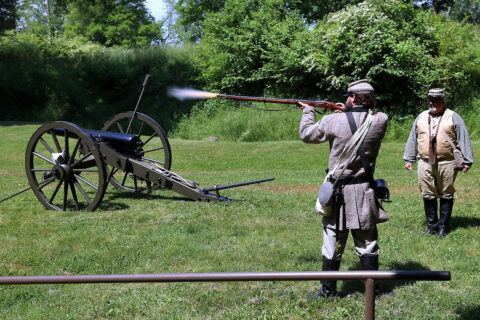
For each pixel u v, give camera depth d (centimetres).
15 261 538
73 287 464
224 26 2662
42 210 800
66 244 601
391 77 2120
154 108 2625
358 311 380
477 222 661
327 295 409
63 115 2702
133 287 458
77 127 781
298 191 959
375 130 386
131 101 2697
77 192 973
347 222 387
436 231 620
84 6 3981
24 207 823
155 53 2848
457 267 483
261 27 2523
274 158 1614
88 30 3912
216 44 2580
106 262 532
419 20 2212
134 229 666
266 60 2508
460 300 396
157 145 1853
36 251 573
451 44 2170
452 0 3553
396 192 921
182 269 504
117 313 394
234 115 2317
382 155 1561
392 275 221
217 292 433
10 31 3228
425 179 611
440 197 608
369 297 225
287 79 2381
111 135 868
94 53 2980
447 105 2133
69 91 2759
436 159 598
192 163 1584
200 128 2395
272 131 2172
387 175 1185
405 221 681
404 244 565
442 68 2123
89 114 2697
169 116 2556
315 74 2294
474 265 486
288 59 2312
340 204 388
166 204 826
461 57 2141
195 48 2859
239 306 400
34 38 3103
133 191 966
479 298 401
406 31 2175
